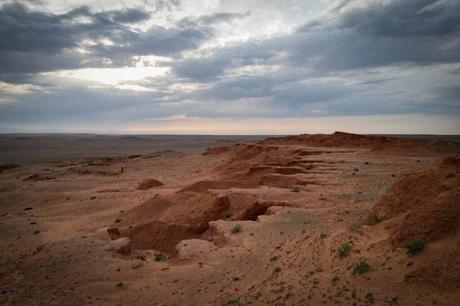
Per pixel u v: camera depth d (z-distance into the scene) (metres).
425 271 8.19
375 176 31.88
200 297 11.17
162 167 76.00
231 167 51.31
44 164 91.88
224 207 24.91
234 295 10.77
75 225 28.05
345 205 20.72
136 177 60.34
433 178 12.42
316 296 9.20
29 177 62.91
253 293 10.54
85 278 13.30
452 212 9.29
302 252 12.81
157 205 29.86
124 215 30.22
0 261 16.78
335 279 9.67
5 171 78.00
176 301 11.15
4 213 38.09
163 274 13.35
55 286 12.77
